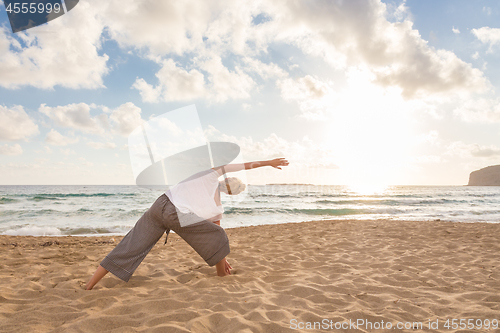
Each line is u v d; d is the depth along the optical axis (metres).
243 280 3.13
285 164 2.73
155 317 2.01
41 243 6.11
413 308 2.38
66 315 2.07
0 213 14.77
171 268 3.68
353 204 23.64
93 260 4.28
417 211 17.98
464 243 5.75
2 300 2.44
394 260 4.30
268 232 8.10
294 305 2.40
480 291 2.81
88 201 21.83
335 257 4.54
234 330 1.84
